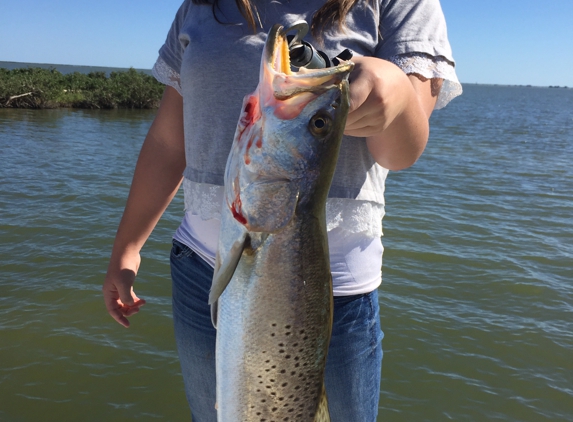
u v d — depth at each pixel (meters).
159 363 6.37
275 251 1.45
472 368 6.38
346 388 1.83
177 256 1.95
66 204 13.27
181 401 5.74
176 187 2.24
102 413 5.49
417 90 1.66
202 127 1.79
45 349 6.51
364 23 1.72
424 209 13.73
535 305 8.09
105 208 13.13
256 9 1.71
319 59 1.42
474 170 20.72
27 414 5.42
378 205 1.84
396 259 9.79
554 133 41.47
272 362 1.50
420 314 7.61
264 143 1.39
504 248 10.73
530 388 6.04
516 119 59.50
